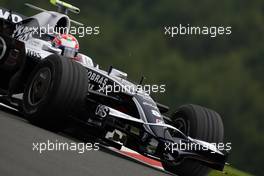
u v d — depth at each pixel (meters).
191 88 91.06
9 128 24.08
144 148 27.17
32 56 30.91
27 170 17.91
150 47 90.19
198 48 94.19
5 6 84.69
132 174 22.62
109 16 90.06
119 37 88.75
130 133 27.30
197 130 29.62
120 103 28.91
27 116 28.34
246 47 96.88
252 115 93.31
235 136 93.62
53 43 31.78
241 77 94.31
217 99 92.50
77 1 88.44
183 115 30.72
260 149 93.00
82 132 28.38
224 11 97.31
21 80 31.42
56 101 27.25
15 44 29.61
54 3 34.75
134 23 91.44
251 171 93.12
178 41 92.44
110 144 27.09
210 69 93.62
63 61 27.67
